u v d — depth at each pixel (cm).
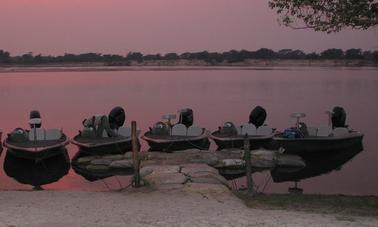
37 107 4403
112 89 7494
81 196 1086
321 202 1089
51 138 2077
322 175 1742
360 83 8875
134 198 1055
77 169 1847
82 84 9569
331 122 2411
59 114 3794
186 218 842
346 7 924
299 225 785
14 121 3328
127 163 1762
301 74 15712
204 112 3869
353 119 3359
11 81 11681
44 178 1731
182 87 7925
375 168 1859
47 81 11612
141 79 12188
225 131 2209
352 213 944
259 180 1639
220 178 1325
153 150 2106
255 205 1031
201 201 1020
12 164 1945
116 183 1616
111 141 2030
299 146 2030
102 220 825
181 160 1742
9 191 1177
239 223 798
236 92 6450
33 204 977
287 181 1634
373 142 2431
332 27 968
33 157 1877
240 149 2017
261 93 6197
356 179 1673
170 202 1008
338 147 2070
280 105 4425
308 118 3428
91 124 2145
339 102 4725
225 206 970
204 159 1747
